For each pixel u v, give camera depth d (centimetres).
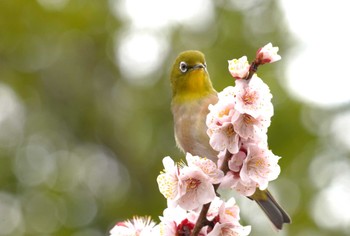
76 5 1966
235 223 579
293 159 1512
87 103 1970
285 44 1700
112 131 1914
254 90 552
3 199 1720
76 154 1880
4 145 1845
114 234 609
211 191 563
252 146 561
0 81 1989
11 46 2009
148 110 1855
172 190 567
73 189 1777
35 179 1770
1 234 1664
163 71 1870
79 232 1702
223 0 1842
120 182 1833
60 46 2009
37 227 1691
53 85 1995
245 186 577
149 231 606
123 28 1962
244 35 1769
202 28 1845
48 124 1939
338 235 1462
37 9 1966
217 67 1734
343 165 1511
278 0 1783
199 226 573
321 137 1527
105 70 1983
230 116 557
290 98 1549
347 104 1565
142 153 1836
